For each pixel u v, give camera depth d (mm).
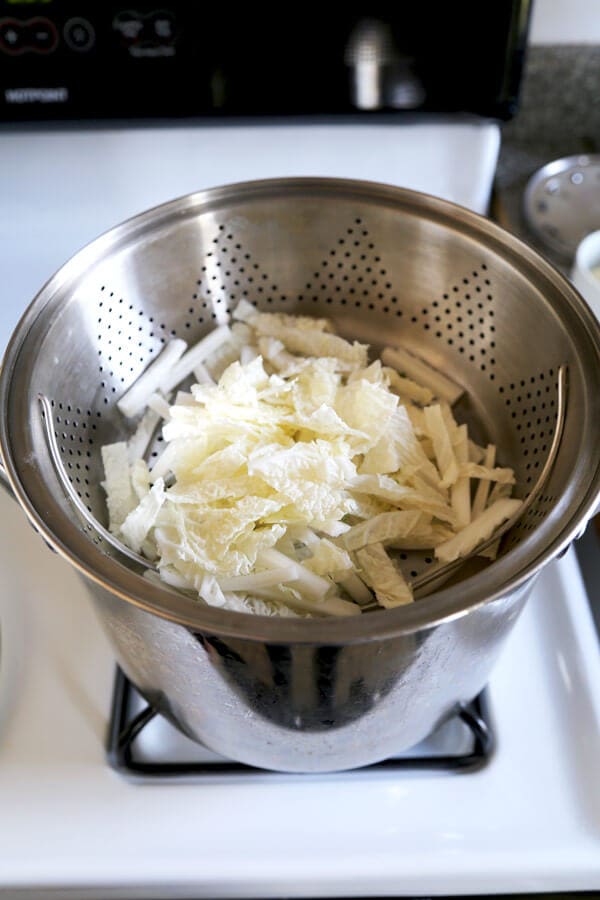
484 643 558
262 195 708
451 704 598
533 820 600
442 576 667
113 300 696
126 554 621
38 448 578
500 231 678
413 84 753
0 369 604
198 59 736
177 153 803
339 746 587
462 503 703
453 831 595
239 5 709
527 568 517
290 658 513
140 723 630
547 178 926
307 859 584
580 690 650
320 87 756
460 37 726
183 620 498
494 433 741
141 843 593
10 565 710
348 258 750
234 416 692
